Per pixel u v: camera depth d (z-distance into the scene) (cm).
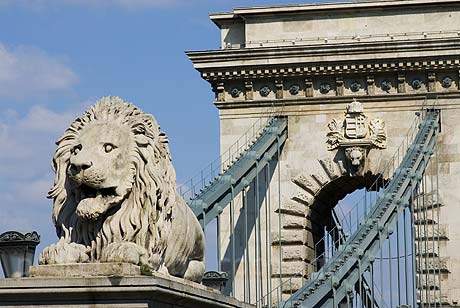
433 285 10775
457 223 10906
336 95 11169
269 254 10888
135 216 3078
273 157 11188
